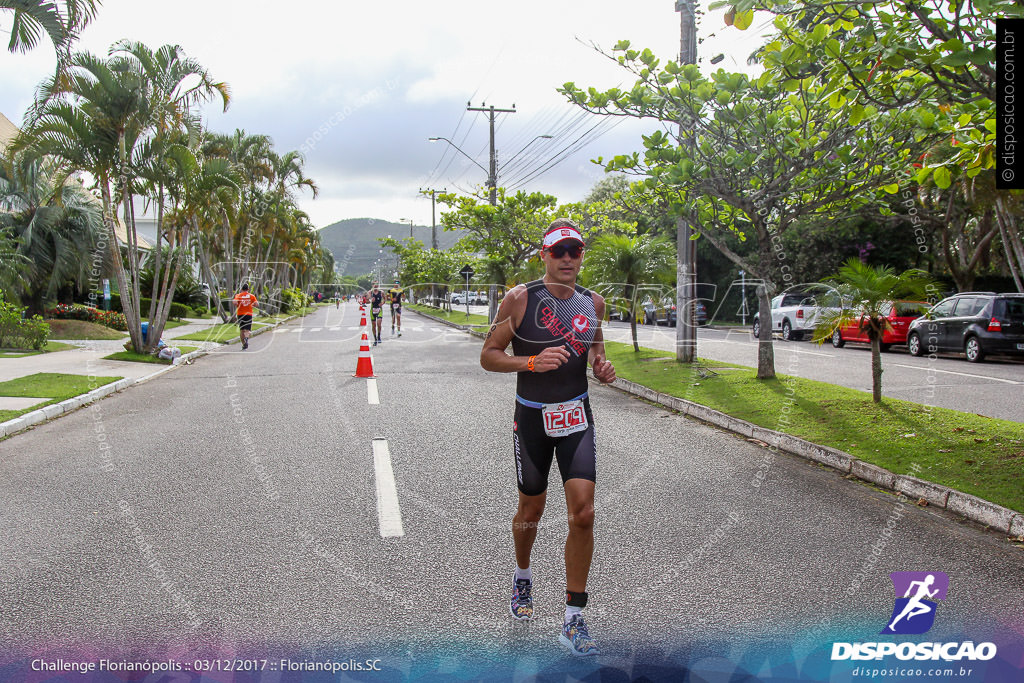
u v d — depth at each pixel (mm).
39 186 21547
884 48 5344
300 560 4148
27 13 9766
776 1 5664
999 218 17250
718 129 9750
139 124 15367
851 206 10938
